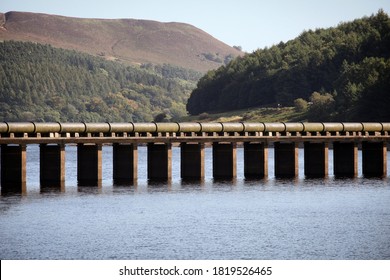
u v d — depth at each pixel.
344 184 149.00
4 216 112.00
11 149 138.88
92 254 91.00
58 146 142.75
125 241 96.94
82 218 111.00
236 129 157.00
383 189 141.50
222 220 110.31
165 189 139.88
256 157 159.38
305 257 90.06
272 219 111.25
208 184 147.38
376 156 166.88
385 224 107.56
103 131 146.25
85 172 147.25
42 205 121.19
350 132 167.25
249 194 134.50
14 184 139.38
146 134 152.00
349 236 100.00
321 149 162.75
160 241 97.00
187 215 113.88
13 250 92.50
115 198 128.75
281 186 145.38
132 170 149.50
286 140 159.62
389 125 168.88
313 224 107.56
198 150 154.12
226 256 90.50
